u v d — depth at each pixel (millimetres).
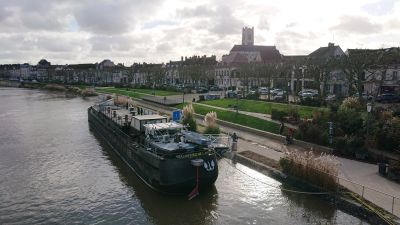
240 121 41844
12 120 53875
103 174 27812
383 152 26672
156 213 20891
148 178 24344
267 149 30938
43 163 30703
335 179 21422
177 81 121125
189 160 22562
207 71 104000
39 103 78750
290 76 66875
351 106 35375
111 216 20703
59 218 20516
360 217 18922
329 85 63750
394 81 53375
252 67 74688
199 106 55594
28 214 21000
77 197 23312
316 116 34500
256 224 19234
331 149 28562
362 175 23328
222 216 20219
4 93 110375
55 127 47938
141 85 112000
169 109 59594
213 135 31891
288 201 21703
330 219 19297
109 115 41938
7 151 34656
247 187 23969
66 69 185250
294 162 24203
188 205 21766
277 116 40000
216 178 23266
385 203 19172
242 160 28641
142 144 27812
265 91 70500
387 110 34188
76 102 81062
